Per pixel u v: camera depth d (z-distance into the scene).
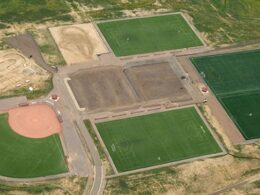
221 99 127.00
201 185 105.69
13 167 105.50
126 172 107.00
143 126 117.25
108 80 127.69
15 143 110.25
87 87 125.06
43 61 130.75
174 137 115.69
